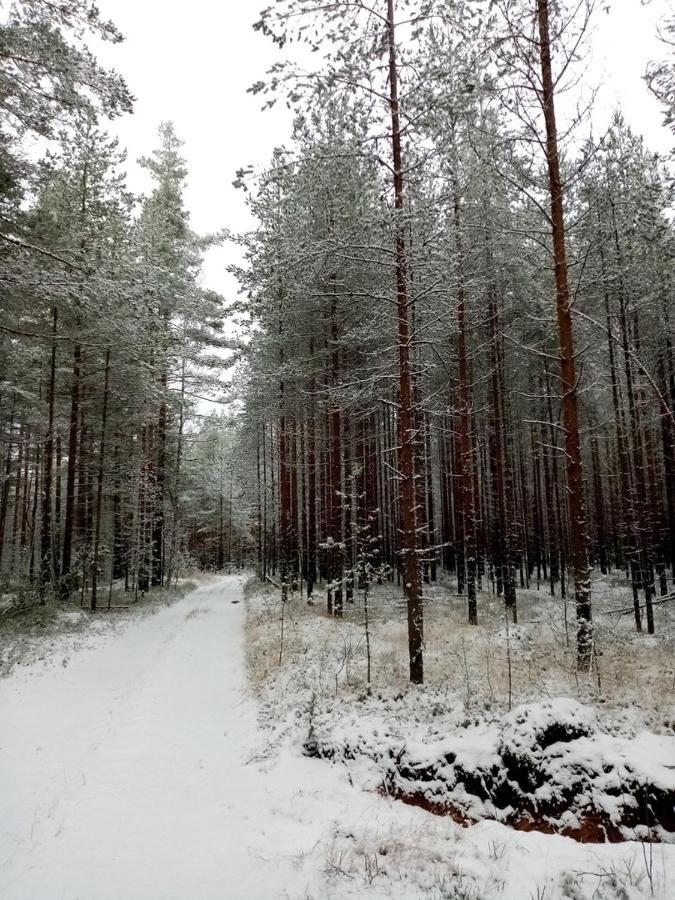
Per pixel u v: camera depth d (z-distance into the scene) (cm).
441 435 2447
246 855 512
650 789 502
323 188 1002
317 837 540
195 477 4425
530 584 2622
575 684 802
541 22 916
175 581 3275
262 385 1989
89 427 2194
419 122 877
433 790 605
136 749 745
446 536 2991
